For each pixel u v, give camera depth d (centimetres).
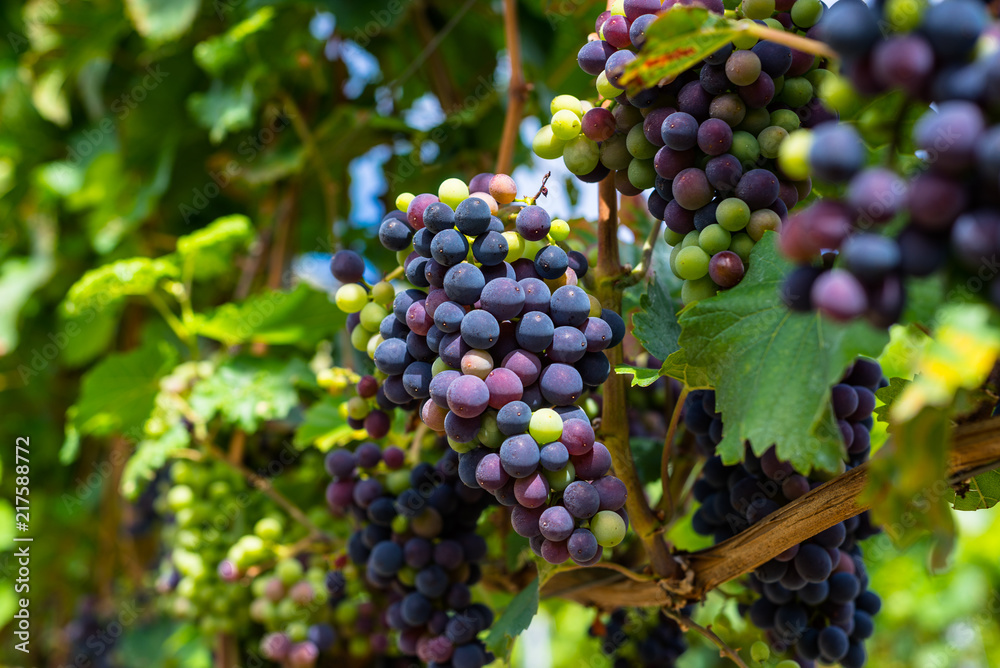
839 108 33
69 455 79
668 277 61
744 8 40
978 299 30
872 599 50
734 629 59
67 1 96
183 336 78
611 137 43
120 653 102
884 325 29
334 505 55
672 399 57
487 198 42
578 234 64
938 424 32
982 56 28
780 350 38
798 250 29
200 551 72
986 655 146
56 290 111
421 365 42
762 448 36
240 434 75
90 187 98
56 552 117
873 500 33
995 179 27
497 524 59
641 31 39
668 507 48
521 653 120
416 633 52
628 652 60
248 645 72
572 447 39
